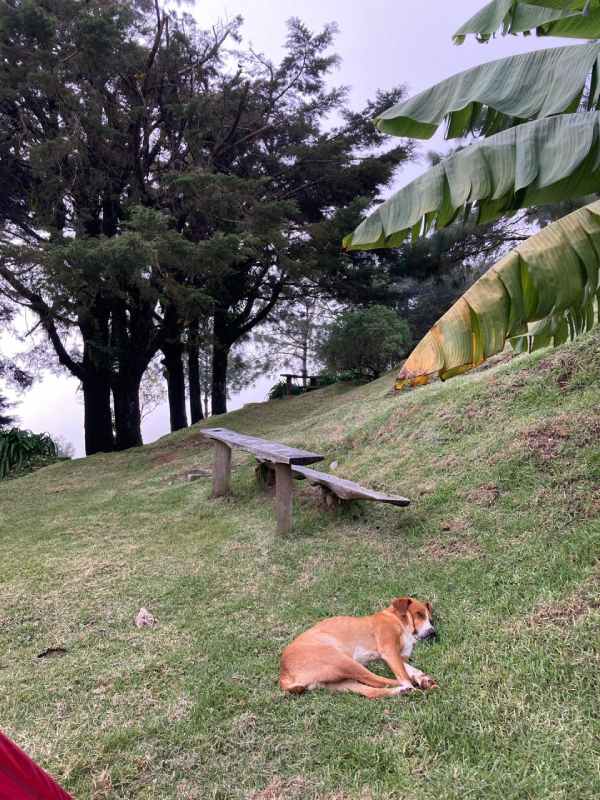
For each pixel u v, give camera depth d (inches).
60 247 416.8
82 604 188.7
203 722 118.6
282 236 516.1
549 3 126.3
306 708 119.2
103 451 641.6
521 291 103.0
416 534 198.2
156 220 430.9
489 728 105.0
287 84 635.5
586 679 111.3
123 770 106.6
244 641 151.7
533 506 185.0
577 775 92.0
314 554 204.8
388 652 129.2
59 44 487.5
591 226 103.0
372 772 99.7
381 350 569.0
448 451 251.0
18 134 520.7
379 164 616.7
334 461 303.4
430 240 539.5
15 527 312.0
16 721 125.7
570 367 262.7
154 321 678.5
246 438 299.6
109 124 547.2
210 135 614.2
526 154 104.3
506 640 128.9
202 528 262.4
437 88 132.3
